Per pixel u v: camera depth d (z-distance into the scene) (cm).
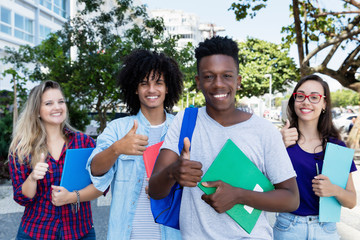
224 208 127
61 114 226
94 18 1022
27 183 198
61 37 1005
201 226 147
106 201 565
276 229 213
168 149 151
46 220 205
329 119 222
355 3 942
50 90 223
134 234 197
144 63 217
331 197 198
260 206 133
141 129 223
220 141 147
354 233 411
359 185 648
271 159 144
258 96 3334
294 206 140
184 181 120
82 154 204
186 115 156
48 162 214
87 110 995
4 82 1677
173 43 909
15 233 418
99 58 882
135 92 232
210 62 140
